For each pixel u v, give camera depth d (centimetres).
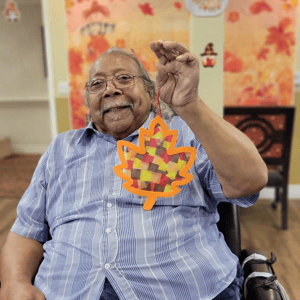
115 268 78
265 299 75
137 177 84
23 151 509
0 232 224
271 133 220
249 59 254
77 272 80
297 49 253
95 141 100
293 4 243
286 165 220
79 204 90
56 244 89
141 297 75
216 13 209
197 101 66
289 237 214
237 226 99
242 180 72
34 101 491
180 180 83
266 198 284
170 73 66
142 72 99
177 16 254
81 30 263
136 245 80
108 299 76
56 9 262
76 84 272
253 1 245
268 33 249
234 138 68
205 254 82
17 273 86
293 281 164
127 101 93
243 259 95
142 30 258
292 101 260
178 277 76
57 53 271
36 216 97
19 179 352
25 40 470
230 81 259
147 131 84
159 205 85
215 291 77
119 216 84
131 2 254
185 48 62
